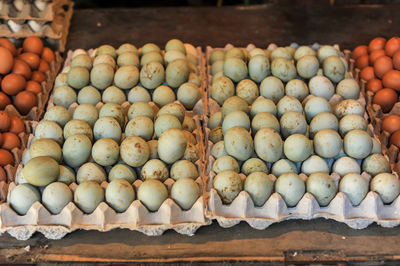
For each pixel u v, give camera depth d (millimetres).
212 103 1041
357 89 1050
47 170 862
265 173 895
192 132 999
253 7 1511
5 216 865
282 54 1092
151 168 893
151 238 889
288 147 888
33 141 948
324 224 902
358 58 1196
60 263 860
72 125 931
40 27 1274
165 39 1394
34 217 863
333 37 1385
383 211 882
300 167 915
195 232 894
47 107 1066
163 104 1028
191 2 1838
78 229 897
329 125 932
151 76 1030
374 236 886
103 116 951
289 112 933
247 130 927
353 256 860
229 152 897
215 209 864
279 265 853
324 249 870
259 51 1118
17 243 885
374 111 1066
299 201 876
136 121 937
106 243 883
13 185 907
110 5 1812
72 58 1196
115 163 921
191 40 1389
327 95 1027
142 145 895
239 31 1418
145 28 1436
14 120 1021
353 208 882
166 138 892
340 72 1056
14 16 1237
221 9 1506
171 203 863
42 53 1213
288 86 1017
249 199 861
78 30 1417
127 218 875
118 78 1036
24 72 1112
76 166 915
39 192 885
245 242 882
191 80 1079
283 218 885
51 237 881
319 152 901
